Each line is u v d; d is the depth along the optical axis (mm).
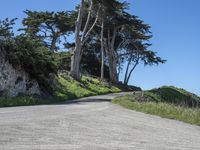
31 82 33875
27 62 32594
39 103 29016
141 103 27594
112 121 16859
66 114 18172
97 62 82125
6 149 9344
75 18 61625
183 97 57562
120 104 29281
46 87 36875
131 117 19625
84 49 78250
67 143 10609
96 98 41438
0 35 31859
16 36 32969
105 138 11930
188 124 18719
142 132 14047
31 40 34469
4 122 13797
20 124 13438
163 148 10969
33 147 9766
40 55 34219
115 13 60844
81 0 55875
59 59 37500
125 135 12922
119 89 64438
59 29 63688
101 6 58062
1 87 29891
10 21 32500
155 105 25578
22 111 19156
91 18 62750
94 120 16609
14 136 11078
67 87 45094
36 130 12422
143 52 74812
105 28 68688
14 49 31812
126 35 72812
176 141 12492
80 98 41938
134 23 65938
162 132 14523
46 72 35312
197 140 13086
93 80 60906
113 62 73125
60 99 37281
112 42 71438
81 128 13703
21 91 32250
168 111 22672
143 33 68750
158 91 53000
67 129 13172
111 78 72562
